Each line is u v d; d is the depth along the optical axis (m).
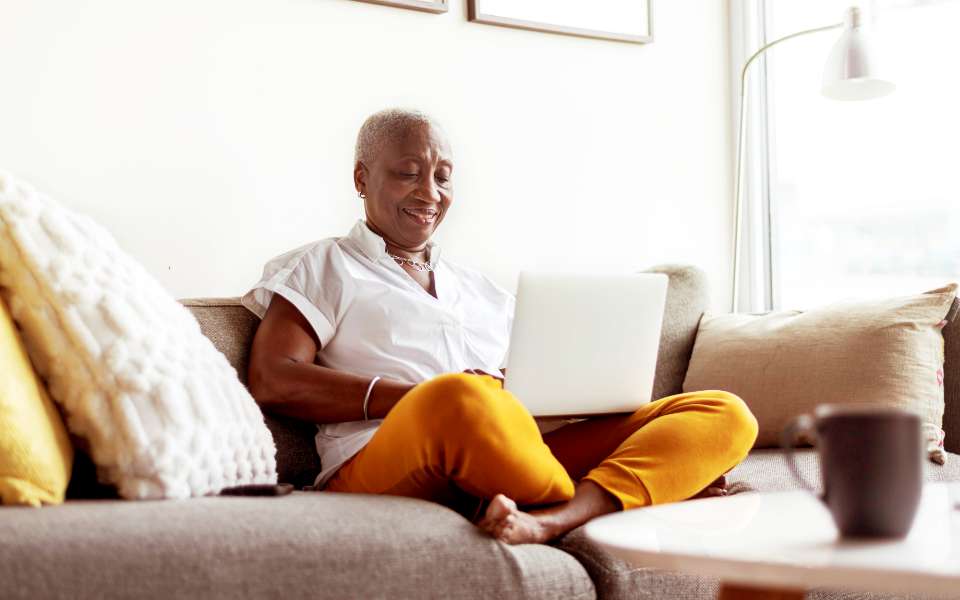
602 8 2.96
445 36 2.68
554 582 1.36
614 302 1.72
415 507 1.38
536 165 2.84
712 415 1.68
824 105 3.11
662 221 3.10
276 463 1.84
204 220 2.32
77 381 1.37
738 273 3.26
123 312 1.41
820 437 0.98
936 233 2.82
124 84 2.22
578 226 2.92
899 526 0.96
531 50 2.84
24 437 1.25
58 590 1.04
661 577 1.48
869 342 2.12
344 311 1.93
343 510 1.31
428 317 1.98
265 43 2.41
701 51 3.21
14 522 1.10
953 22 2.77
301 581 1.17
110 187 2.20
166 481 1.36
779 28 3.23
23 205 1.40
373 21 2.57
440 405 1.49
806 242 3.17
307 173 2.47
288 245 2.44
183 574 1.11
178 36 2.29
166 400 1.39
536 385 1.68
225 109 2.35
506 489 1.49
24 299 1.38
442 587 1.27
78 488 1.48
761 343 2.30
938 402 2.09
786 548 0.94
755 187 3.25
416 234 2.09
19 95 2.10
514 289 2.79
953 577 0.82
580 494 1.57
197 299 1.89
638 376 1.79
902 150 2.90
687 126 3.17
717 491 1.73
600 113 2.98
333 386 1.79
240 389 1.61
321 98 2.49
